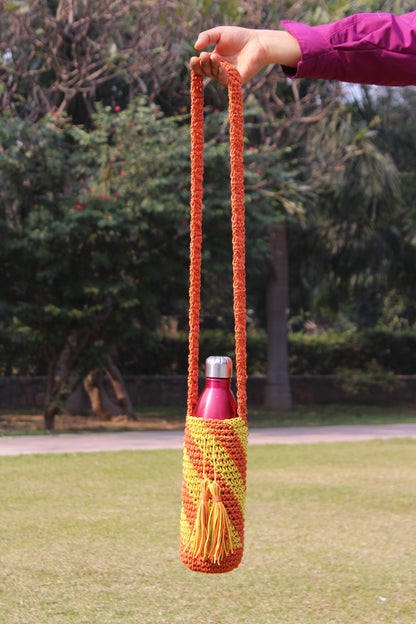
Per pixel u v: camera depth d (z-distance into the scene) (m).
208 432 1.98
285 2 12.68
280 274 18.38
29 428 13.75
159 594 3.94
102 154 12.24
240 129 1.98
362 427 14.37
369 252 18.00
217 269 12.85
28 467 8.51
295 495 6.96
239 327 2.04
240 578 4.26
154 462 8.98
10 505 6.33
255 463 9.16
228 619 3.54
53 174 12.21
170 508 6.24
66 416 16.31
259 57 2.01
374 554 4.83
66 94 14.02
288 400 18.73
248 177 12.84
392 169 15.85
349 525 5.70
